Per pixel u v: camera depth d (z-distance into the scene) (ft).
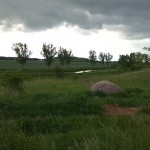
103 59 433.07
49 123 36.40
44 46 262.47
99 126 32.42
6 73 66.44
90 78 119.44
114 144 22.12
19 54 271.69
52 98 57.06
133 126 30.68
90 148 21.47
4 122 32.96
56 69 138.41
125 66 159.74
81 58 542.57
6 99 54.13
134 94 66.28
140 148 20.93
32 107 48.57
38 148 23.62
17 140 24.39
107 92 64.44
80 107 49.60
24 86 75.05
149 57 198.39
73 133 29.32
